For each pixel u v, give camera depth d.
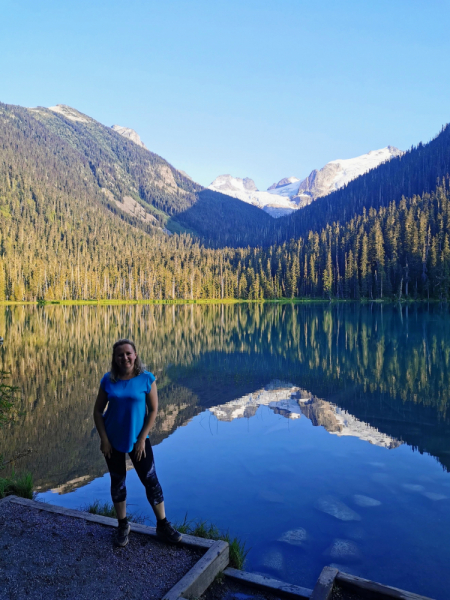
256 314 69.19
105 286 137.88
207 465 8.98
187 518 6.66
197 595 3.78
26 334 37.81
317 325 46.06
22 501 5.43
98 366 21.36
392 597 3.67
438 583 5.11
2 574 3.81
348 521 6.55
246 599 3.86
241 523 6.50
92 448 10.41
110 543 4.40
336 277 120.31
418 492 7.59
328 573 4.00
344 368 20.97
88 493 7.92
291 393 16.00
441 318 52.91
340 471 8.60
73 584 3.67
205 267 148.25
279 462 9.07
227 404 14.48
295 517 6.69
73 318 61.38
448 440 10.52
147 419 4.40
